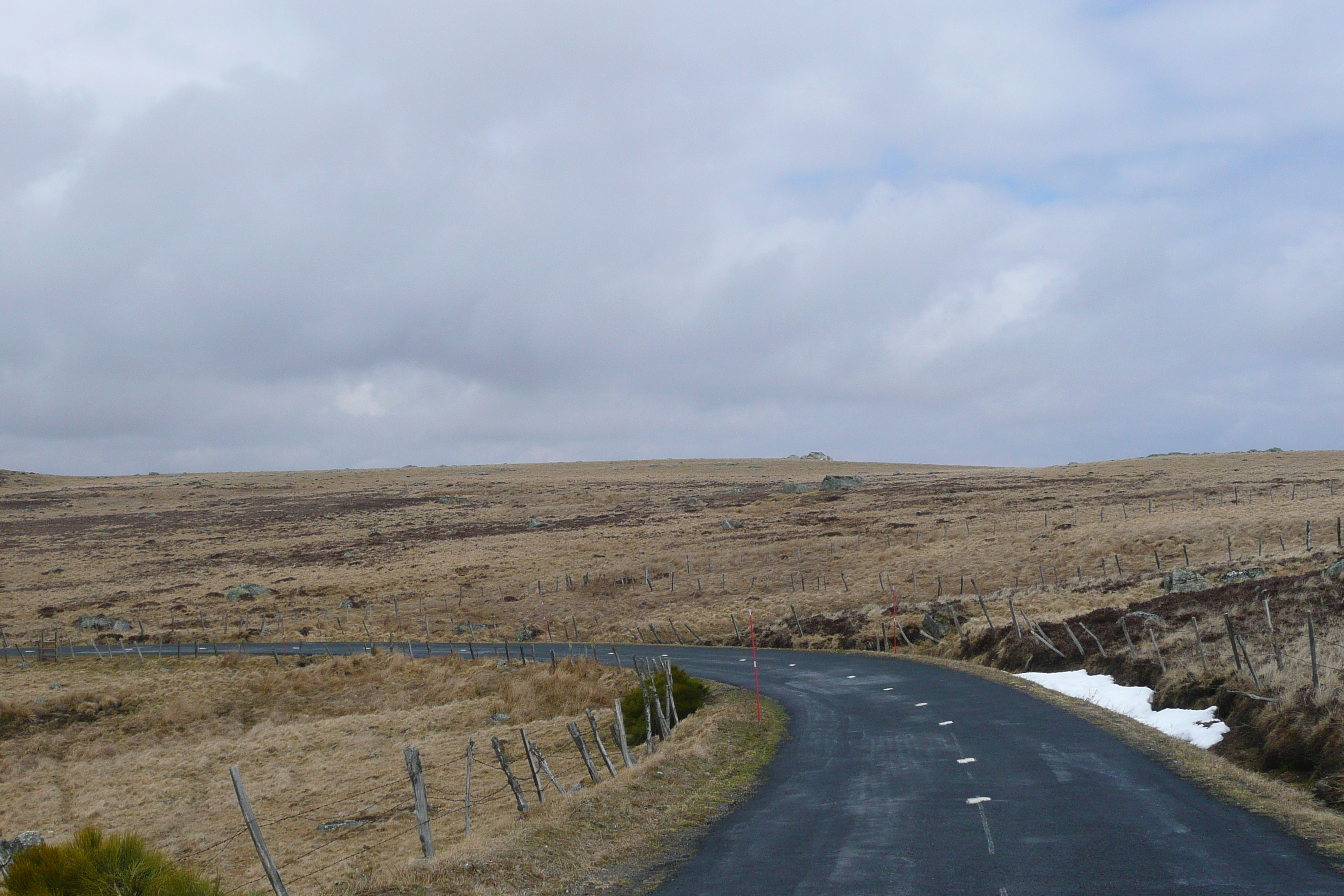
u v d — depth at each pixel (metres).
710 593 61.91
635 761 23.42
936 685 28.89
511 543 89.25
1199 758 16.42
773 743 21.62
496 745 16.55
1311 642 16.88
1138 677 24.02
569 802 15.15
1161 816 12.92
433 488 148.25
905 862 11.54
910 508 88.62
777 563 66.88
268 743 36.25
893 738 20.94
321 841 23.05
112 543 104.06
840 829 13.48
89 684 46.69
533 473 176.88
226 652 53.38
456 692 42.03
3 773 35.78
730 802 16.00
